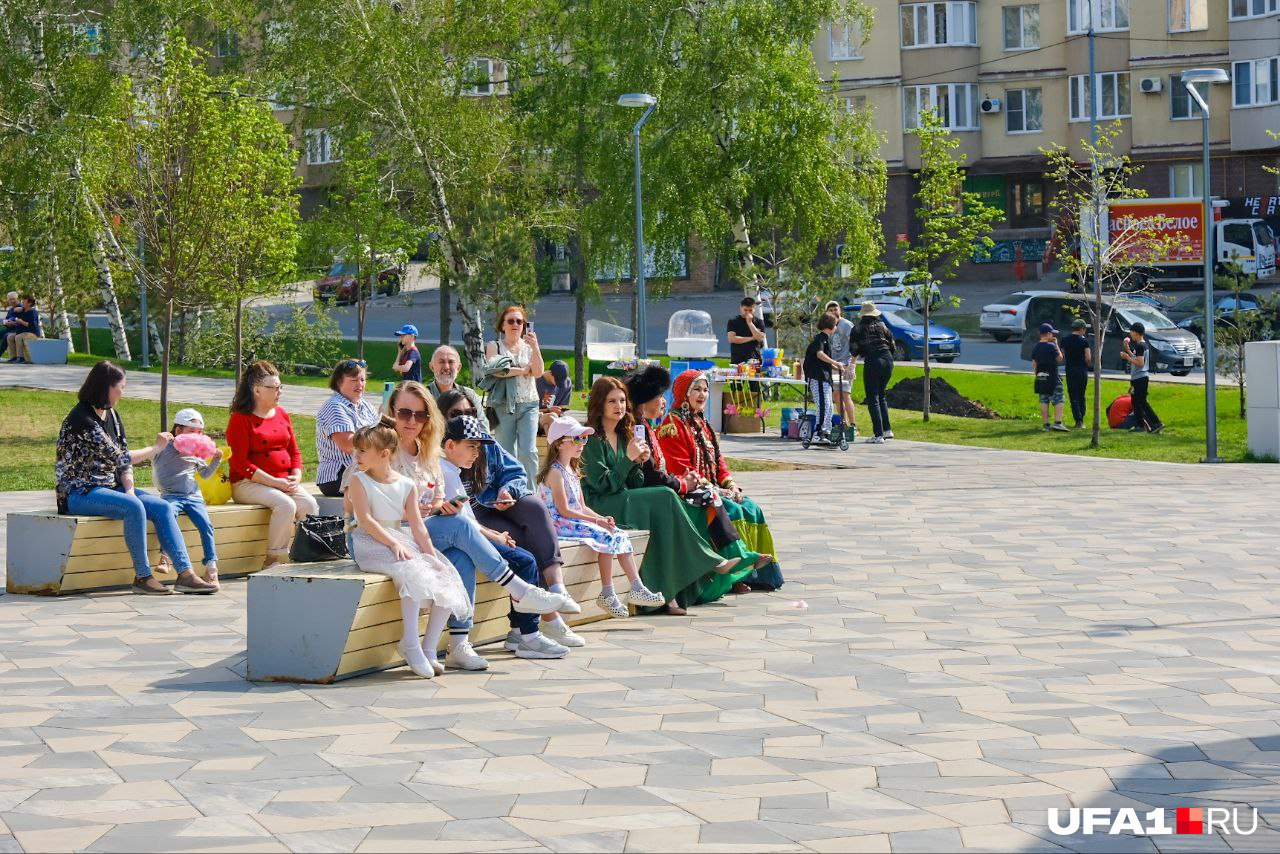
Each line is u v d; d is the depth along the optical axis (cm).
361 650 864
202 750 694
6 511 1652
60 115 3597
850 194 3988
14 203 3700
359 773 653
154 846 553
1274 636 1001
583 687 846
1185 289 5394
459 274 3878
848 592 1194
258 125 2438
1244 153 6119
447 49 4206
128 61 3959
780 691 834
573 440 1072
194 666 901
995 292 6038
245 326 3969
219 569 1222
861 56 6481
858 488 1952
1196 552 1396
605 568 1063
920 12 6444
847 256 4025
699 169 3884
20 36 3681
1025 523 1609
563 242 4328
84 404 1170
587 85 4162
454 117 4031
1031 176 6600
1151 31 6191
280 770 657
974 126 6538
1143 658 928
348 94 3947
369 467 895
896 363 4250
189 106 2350
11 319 3866
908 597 1167
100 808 600
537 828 575
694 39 3891
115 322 4272
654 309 6028
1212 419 2391
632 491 1123
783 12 3912
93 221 3419
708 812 598
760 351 2780
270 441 1255
